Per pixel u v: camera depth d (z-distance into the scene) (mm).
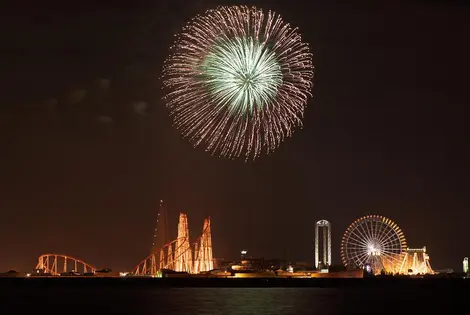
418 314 124250
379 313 124938
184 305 138500
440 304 150000
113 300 156750
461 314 125062
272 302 148250
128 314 118438
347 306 139875
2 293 195125
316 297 171500
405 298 172125
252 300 154500
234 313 119812
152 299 159625
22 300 159250
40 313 122812
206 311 123500
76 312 124000
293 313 120562
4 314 121062
